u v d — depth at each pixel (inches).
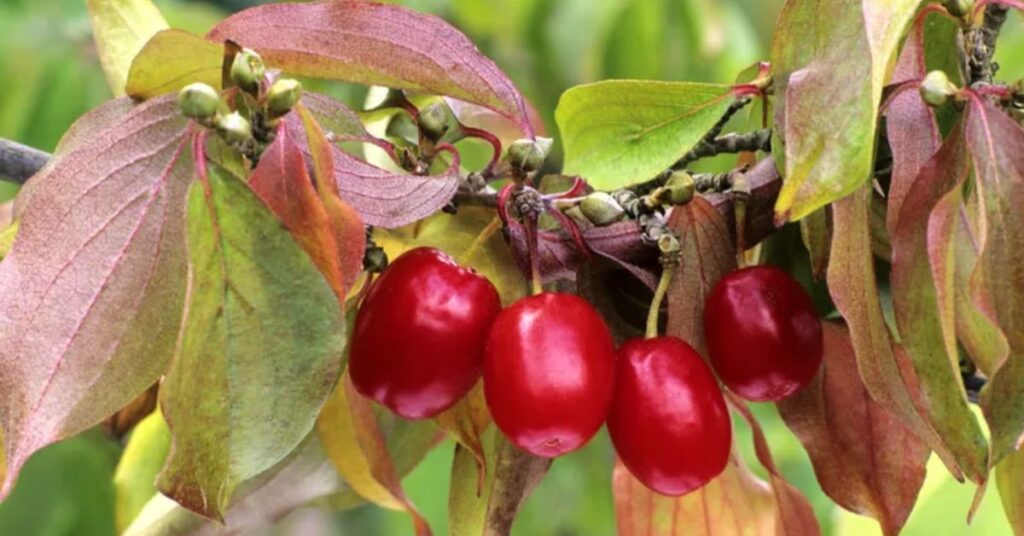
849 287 10.4
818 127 10.2
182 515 12.4
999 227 10.2
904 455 11.7
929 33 11.4
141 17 12.1
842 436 11.8
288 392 10.0
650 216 11.4
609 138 11.8
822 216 11.2
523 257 11.2
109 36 12.0
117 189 10.3
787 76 10.6
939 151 10.4
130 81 10.8
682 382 10.9
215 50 10.6
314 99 11.1
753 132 12.2
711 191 11.6
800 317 11.2
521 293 11.4
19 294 10.2
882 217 11.4
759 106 12.4
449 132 11.5
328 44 11.0
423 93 11.3
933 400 10.3
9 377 10.1
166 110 10.4
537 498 24.5
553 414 10.5
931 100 10.4
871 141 10.0
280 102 10.1
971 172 10.5
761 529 12.2
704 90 11.5
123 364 10.2
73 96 19.8
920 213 10.4
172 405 9.9
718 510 12.2
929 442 10.4
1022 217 10.2
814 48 10.4
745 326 11.1
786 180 10.1
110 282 10.2
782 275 11.3
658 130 11.7
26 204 10.6
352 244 10.1
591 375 10.6
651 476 10.9
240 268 10.0
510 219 11.2
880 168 11.3
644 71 21.3
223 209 9.9
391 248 11.6
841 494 11.8
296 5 10.9
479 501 11.7
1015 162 10.2
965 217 10.5
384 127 12.6
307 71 11.1
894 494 11.7
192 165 10.3
